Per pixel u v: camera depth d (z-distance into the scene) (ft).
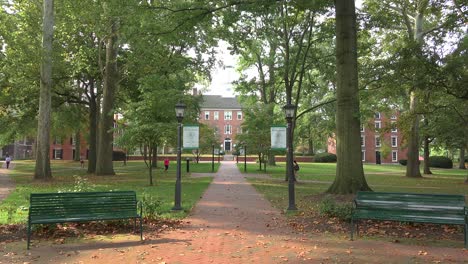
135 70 93.35
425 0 66.49
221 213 37.78
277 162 204.33
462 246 24.62
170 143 66.64
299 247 24.43
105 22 84.94
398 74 43.93
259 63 115.75
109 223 30.19
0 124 106.83
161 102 65.05
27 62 80.69
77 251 23.31
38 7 85.30
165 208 39.78
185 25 52.44
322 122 173.68
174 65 91.35
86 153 253.24
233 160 218.79
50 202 25.54
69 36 92.84
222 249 23.99
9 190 58.03
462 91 44.45
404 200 27.55
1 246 24.31
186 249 23.95
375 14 67.31
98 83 108.17
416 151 106.73
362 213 27.61
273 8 49.57
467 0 48.06
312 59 80.84
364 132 259.60
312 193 56.65
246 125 117.80
